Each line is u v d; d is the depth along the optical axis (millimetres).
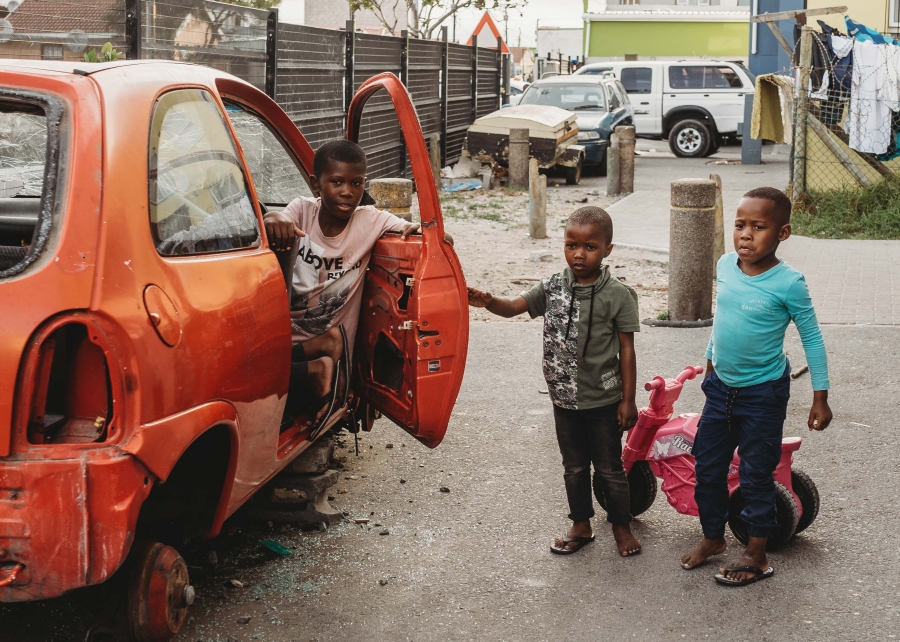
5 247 2957
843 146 13516
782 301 3670
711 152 23172
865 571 3896
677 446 4215
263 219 3840
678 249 7824
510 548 4129
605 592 3742
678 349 7219
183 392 2832
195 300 2951
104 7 7547
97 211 2652
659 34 29391
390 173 15727
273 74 10805
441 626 3475
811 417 3771
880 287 9047
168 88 3234
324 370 4148
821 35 12992
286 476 4270
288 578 3814
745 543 4137
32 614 3434
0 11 7098
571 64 36250
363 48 14133
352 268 4242
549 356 3953
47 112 2754
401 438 5488
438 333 3973
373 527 4316
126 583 2922
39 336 2555
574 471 4043
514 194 16594
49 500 2564
